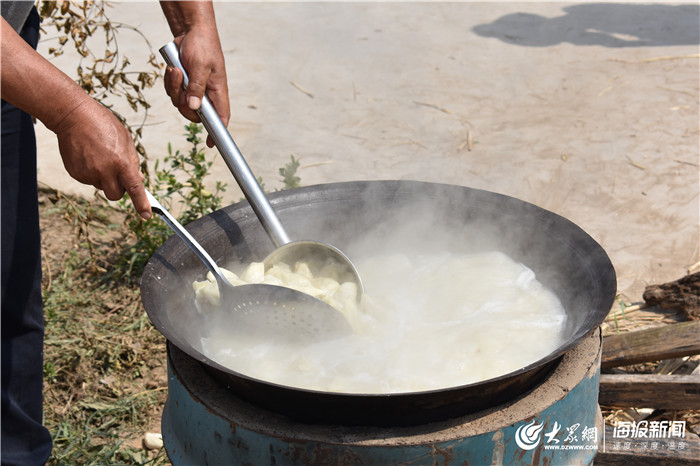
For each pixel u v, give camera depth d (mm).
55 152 4297
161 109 4840
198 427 1553
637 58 5637
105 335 2836
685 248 3270
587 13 6801
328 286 1760
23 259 1916
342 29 6543
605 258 1675
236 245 1944
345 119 4711
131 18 6586
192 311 1752
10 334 1941
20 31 1877
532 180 3883
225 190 3676
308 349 1691
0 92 1461
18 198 1895
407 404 1380
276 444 1432
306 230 2016
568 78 5301
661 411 2225
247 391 1475
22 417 1905
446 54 5863
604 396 2182
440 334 1743
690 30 6246
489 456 1438
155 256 1728
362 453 1398
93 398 2557
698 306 2611
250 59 5789
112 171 1541
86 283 3174
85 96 1517
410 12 7004
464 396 1395
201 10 1917
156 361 2742
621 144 4281
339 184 2037
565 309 1768
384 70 5551
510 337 1698
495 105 4883
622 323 2674
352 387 1547
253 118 4719
